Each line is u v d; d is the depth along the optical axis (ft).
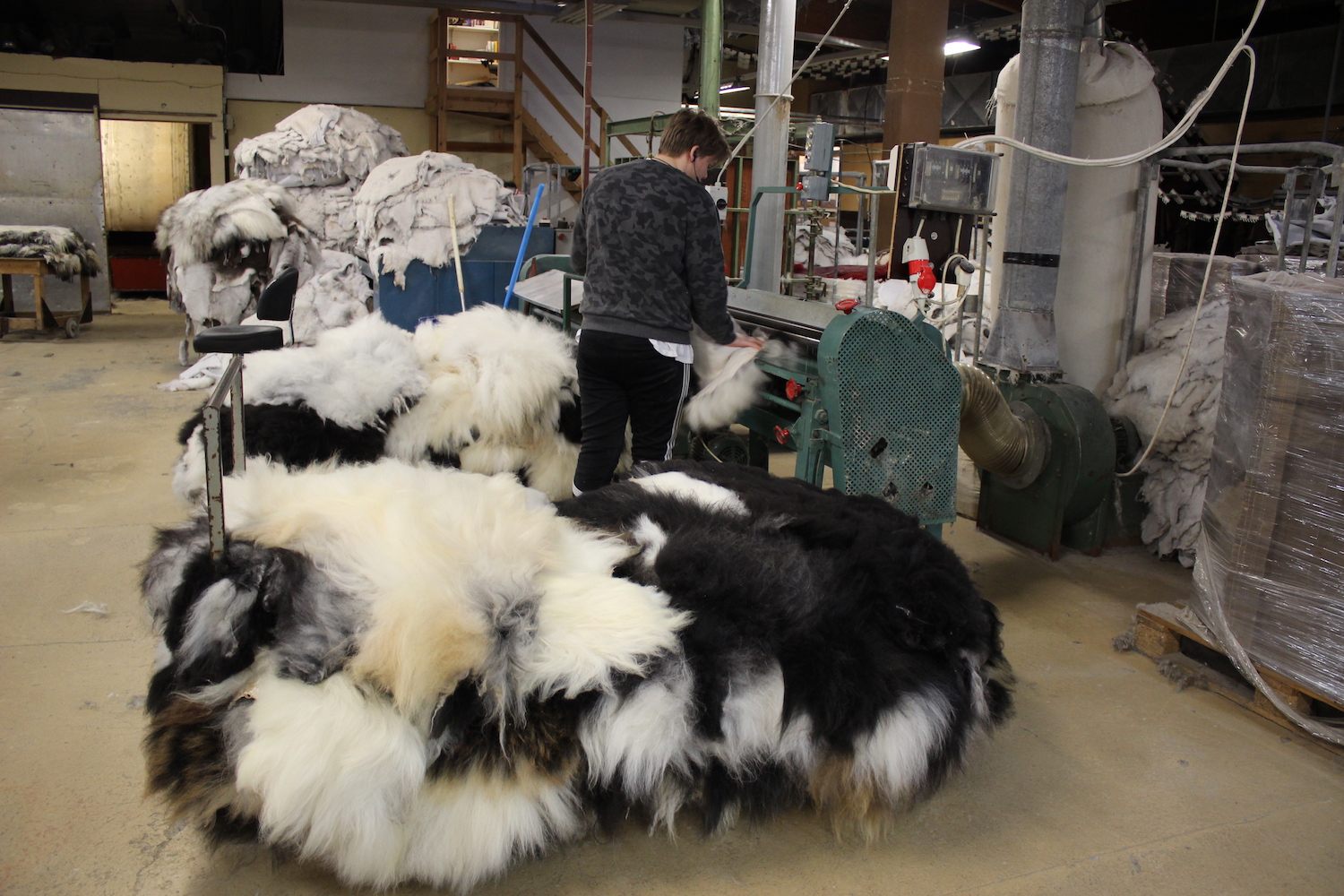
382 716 5.11
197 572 5.62
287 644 5.32
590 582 6.04
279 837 5.08
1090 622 9.96
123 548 10.86
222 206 18.97
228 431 8.99
